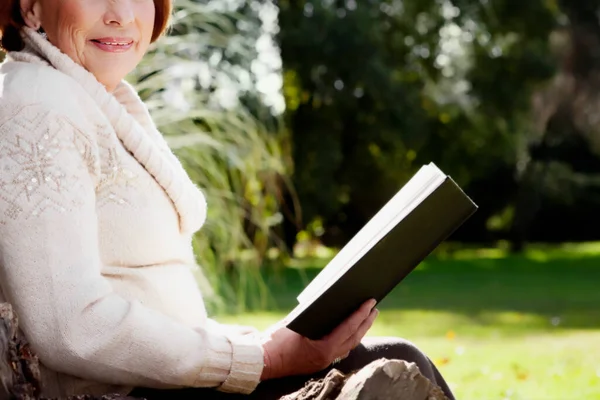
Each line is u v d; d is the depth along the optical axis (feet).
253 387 6.64
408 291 47.93
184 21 18.11
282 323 7.39
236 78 19.30
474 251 85.35
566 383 20.06
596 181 87.92
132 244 6.63
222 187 18.53
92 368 6.17
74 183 6.23
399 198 6.86
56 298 6.06
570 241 91.71
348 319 6.77
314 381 6.00
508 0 73.36
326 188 66.23
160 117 16.94
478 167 75.56
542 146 86.53
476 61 74.08
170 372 6.32
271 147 20.27
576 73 85.05
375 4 68.44
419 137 69.26
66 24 6.91
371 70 64.28
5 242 6.07
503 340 28.55
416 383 5.43
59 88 6.39
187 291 6.91
